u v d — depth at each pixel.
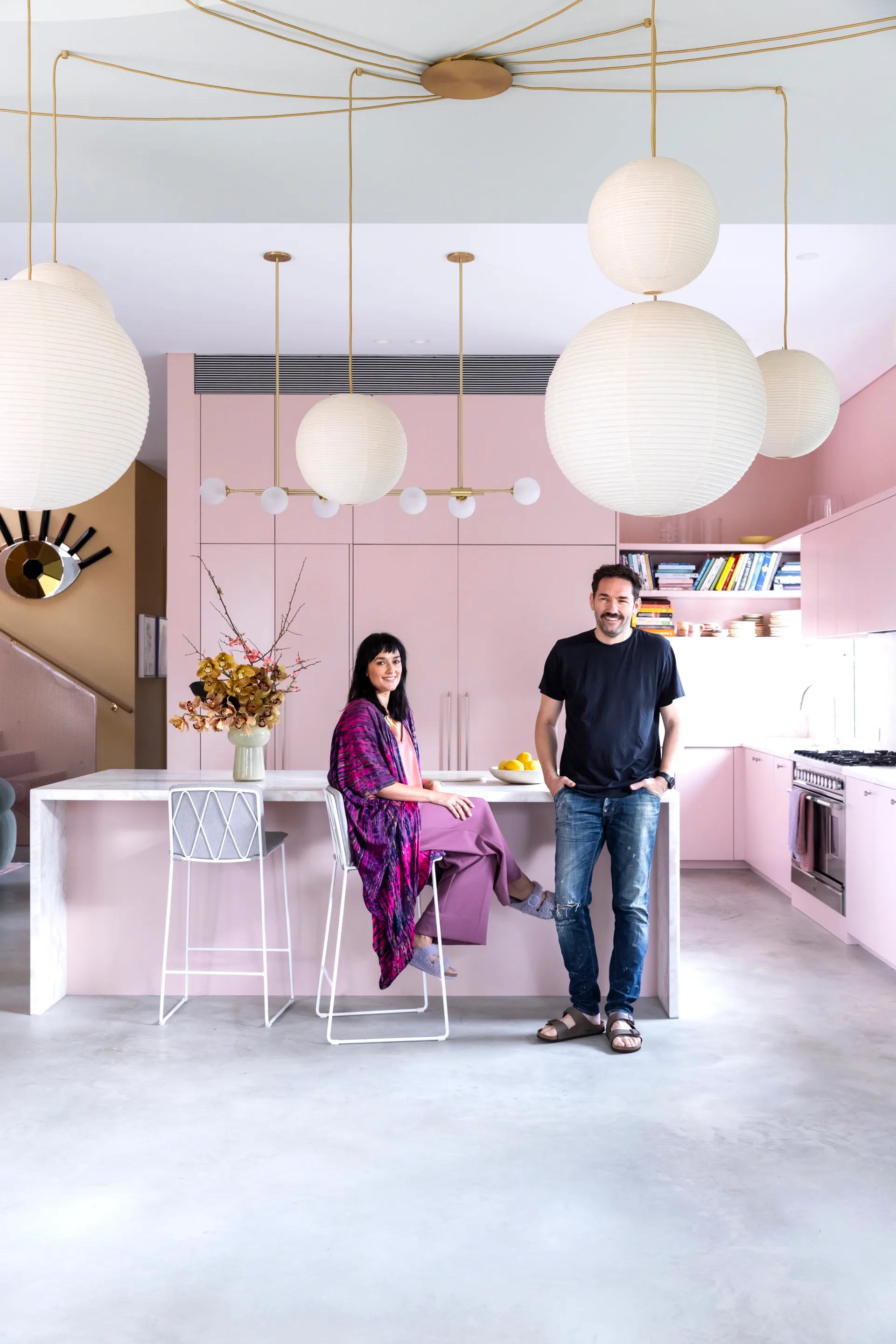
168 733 6.27
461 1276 2.31
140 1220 2.55
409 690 6.34
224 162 3.12
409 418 6.38
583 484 2.08
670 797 3.97
